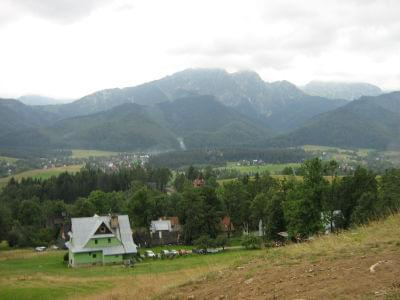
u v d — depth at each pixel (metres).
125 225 74.19
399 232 18.02
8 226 97.88
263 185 115.94
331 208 57.25
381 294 10.72
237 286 14.88
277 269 15.73
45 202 128.50
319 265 14.94
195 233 90.19
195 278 17.98
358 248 16.23
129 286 27.14
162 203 108.81
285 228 75.06
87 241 68.81
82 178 159.38
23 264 69.12
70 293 33.69
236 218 103.25
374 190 62.81
